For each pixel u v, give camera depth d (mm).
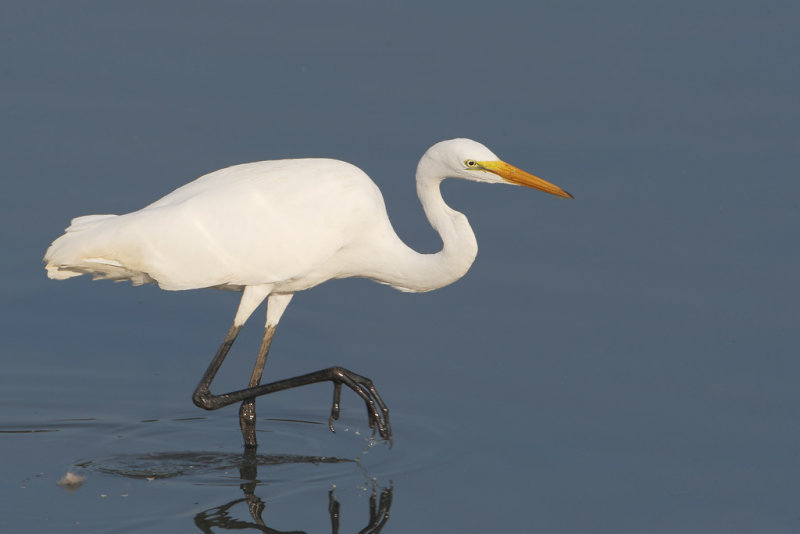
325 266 12641
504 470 12070
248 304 12422
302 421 13453
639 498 11562
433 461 12273
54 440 12789
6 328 15305
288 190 12164
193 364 14773
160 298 16266
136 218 11906
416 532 10867
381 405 12445
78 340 15164
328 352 14812
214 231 11914
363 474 12039
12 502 11281
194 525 10906
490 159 12195
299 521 11031
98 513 11102
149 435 13039
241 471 12141
